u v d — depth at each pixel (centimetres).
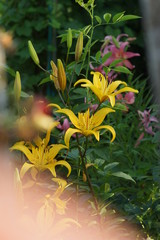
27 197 360
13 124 335
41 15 912
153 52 279
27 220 288
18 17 916
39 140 356
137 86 698
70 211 431
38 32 915
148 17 278
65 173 562
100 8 907
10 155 412
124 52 677
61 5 909
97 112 354
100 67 657
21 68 888
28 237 280
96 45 872
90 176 546
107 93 362
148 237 431
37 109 358
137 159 592
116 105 429
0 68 380
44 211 300
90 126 353
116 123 619
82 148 423
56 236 308
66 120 520
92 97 484
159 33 275
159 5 272
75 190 448
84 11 912
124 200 505
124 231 458
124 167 579
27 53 890
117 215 484
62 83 374
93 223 395
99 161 430
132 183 550
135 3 921
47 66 890
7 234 239
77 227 405
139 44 917
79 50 395
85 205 440
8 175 274
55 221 421
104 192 434
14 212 266
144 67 932
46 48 898
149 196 483
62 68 371
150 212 466
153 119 625
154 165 579
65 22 905
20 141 364
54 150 357
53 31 902
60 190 352
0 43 396
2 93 323
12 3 925
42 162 356
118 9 911
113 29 895
